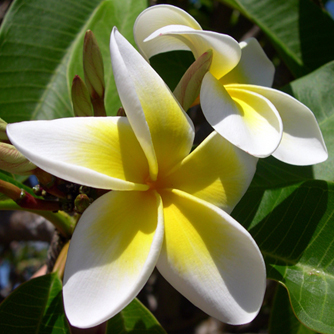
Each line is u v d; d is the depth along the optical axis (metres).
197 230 0.14
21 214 0.34
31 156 0.12
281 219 0.18
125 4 0.24
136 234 0.13
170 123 0.15
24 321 0.18
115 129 0.14
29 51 0.24
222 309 0.13
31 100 0.23
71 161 0.13
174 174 0.15
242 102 0.16
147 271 0.12
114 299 0.12
